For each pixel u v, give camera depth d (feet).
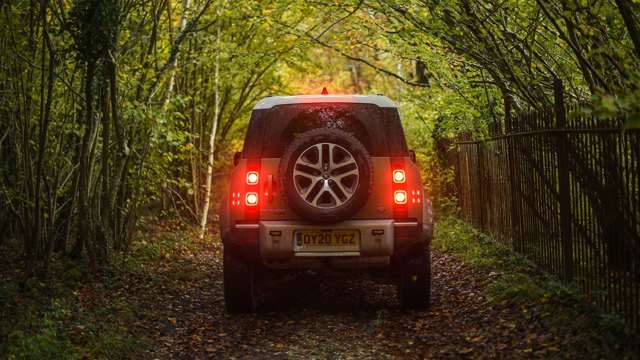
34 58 27.07
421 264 24.04
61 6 27.66
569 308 19.84
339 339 21.44
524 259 27.94
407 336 21.42
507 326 20.07
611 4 20.22
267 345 21.08
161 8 34.17
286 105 23.95
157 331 22.67
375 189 23.35
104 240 30.04
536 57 27.50
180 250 39.14
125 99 32.12
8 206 30.71
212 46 42.80
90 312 23.04
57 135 28.96
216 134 58.49
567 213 22.13
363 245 23.04
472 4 27.20
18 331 19.33
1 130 31.12
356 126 24.20
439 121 45.14
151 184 39.27
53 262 29.58
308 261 23.45
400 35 32.12
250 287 24.57
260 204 23.49
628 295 17.29
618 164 17.51
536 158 25.88
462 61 32.83
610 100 13.50
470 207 41.37
